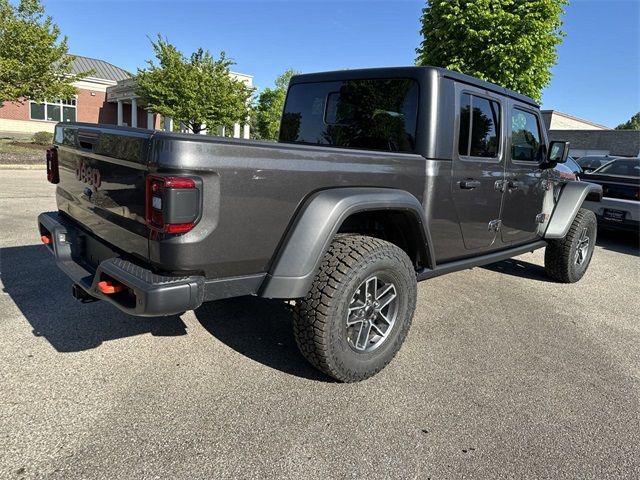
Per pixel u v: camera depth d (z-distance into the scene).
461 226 3.52
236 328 3.50
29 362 2.83
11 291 3.93
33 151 16.88
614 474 2.18
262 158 2.27
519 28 9.06
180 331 3.39
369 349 2.84
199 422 2.37
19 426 2.24
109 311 3.64
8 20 15.63
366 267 2.63
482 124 3.58
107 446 2.15
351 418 2.48
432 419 2.52
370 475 2.08
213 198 2.13
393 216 3.09
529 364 3.26
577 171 8.26
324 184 2.54
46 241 3.16
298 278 2.43
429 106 3.13
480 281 5.27
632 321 4.27
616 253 7.43
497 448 2.32
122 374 2.77
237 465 2.08
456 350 3.41
